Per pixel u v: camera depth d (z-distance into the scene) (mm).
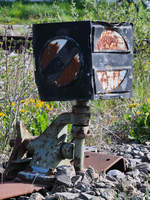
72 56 3324
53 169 3590
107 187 3418
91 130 5398
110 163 4008
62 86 3398
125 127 5742
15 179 3637
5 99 4859
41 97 3547
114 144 5375
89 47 3238
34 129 5016
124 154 4875
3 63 5078
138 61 7090
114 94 3465
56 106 5816
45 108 5652
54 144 3658
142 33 7094
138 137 5609
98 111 5969
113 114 6309
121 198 3275
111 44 3400
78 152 3693
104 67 3350
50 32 3438
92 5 7090
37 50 3535
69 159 3836
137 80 7000
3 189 3361
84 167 3891
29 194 3383
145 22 7105
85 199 3166
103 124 5879
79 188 3408
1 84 5285
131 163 4320
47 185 3523
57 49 3412
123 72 3529
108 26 3363
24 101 5227
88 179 3559
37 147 3717
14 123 4734
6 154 4430
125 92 3564
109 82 3406
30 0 16797
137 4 7277
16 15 14242
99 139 5301
